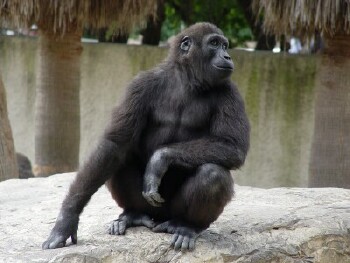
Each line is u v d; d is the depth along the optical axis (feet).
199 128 35.76
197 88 35.94
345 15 57.62
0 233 38.50
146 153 36.58
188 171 35.14
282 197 48.85
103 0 65.00
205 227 35.99
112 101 89.10
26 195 49.85
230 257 35.78
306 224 40.63
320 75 64.44
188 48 36.17
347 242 41.14
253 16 90.12
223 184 33.63
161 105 36.06
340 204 46.37
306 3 57.41
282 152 83.41
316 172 64.13
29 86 92.43
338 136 62.95
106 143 35.06
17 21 65.41
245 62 84.28
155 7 67.67
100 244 34.96
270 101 83.66
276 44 99.19
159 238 35.68
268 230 39.27
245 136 34.86
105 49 88.99
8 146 63.21
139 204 37.19
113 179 37.32
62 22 68.18
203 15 93.04
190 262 34.71
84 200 35.24
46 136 71.82
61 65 71.00
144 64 87.66
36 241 36.76
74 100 72.38
